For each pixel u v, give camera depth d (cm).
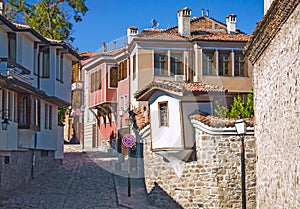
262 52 1048
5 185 1431
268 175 1009
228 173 1165
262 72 1062
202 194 1166
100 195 1384
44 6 2867
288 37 821
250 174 1168
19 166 1565
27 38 1667
